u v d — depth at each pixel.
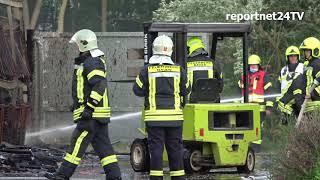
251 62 41.97
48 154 34.94
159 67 27.09
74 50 46.25
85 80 25.78
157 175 26.66
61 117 46.06
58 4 90.31
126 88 46.47
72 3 92.56
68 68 46.25
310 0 51.88
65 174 25.67
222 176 31.20
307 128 22.88
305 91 33.16
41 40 45.84
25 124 39.78
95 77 25.47
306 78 33.00
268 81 41.81
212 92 32.19
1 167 29.86
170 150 26.94
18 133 38.78
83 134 25.69
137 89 27.23
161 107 26.77
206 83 32.00
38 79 44.34
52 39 46.16
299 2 52.28
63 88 46.12
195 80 32.25
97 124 25.83
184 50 32.22
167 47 27.34
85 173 31.41
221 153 31.42
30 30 42.69
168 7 66.31
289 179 22.70
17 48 39.44
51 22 90.81
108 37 46.34
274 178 23.23
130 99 46.47
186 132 31.41
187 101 32.31
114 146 45.38
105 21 91.88
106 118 25.88
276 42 53.25
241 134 31.83
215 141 31.27
